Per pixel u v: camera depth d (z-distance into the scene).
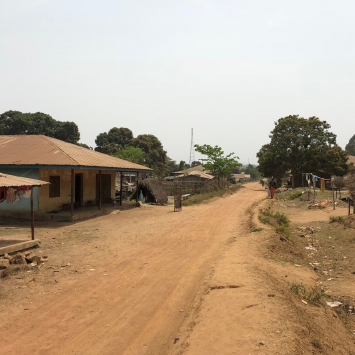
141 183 27.12
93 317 5.67
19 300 6.43
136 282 7.38
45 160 17.16
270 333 4.30
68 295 6.67
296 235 13.12
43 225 15.66
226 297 5.71
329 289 7.28
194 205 25.80
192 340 4.42
